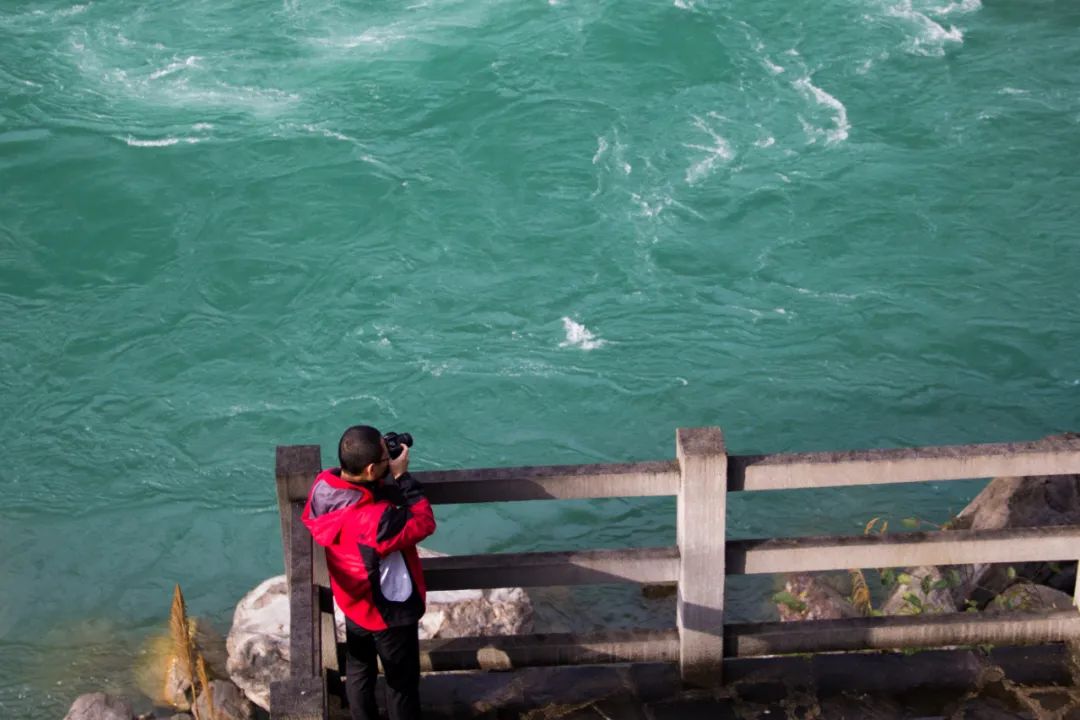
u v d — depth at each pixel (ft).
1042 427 51.31
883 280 61.62
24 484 48.67
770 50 84.07
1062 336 56.85
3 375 56.54
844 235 65.51
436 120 78.13
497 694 19.03
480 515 43.52
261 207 70.13
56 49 87.25
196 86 82.53
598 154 73.61
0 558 43.57
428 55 84.89
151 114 79.36
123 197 71.10
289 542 17.02
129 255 66.28
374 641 16.83
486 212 68.90
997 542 18.06
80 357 57.98
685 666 18.81
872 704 18.66
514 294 61.77
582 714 18.67
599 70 82.43
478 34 87.15
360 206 69.87
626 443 51.29
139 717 27.63
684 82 81.15
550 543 42.42
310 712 14.85
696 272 62.90
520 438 51.65
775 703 18.74
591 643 18.72
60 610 39.81
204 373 56.75
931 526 41.70
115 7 93.35
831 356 56.18
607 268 63.52
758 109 77.87
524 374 55.52
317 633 16.03
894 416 52.24
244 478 49.16
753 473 17.21
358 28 89.10
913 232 65.51
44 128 77.51
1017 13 88.12
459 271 63.98
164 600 40.34
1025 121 75.61
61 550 44.19
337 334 59.26
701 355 56.49
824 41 84.94
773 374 55.01
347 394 54.85
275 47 87.15
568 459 50.34
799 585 30.63
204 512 46.78
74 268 65.26
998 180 69.92
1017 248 63.93
